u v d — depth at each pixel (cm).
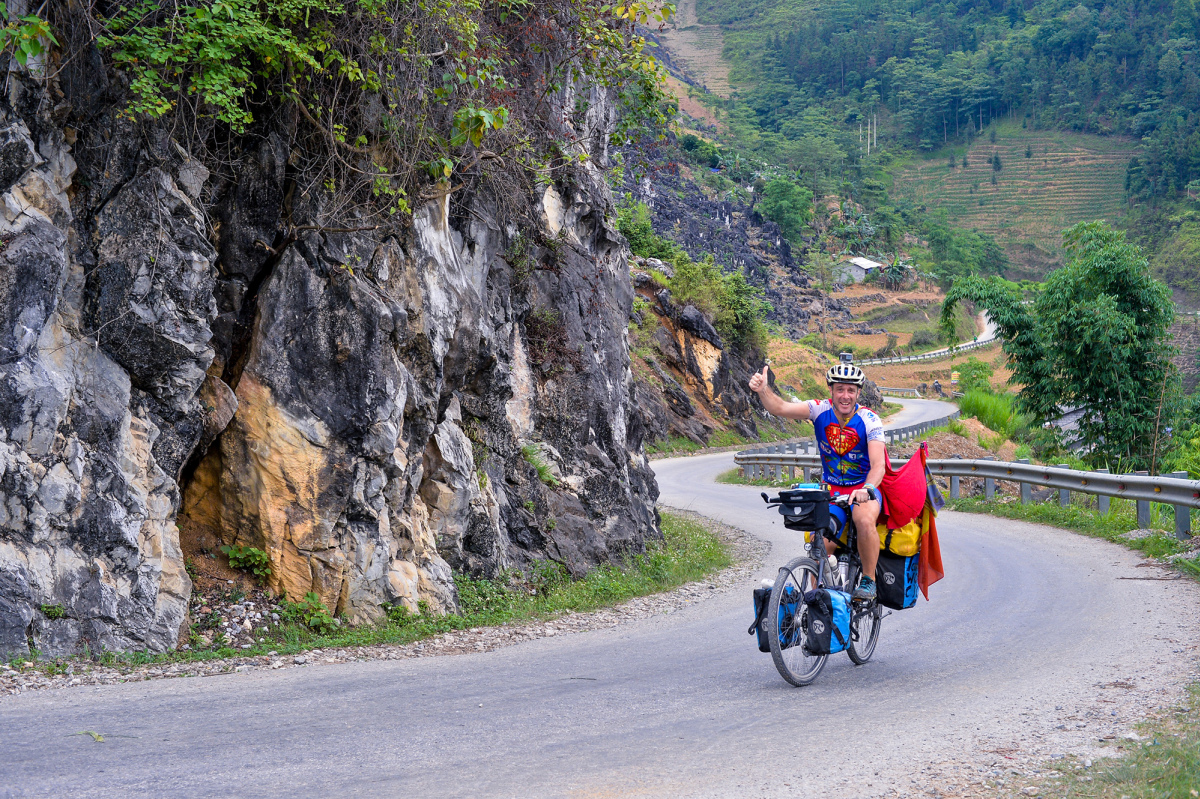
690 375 5200
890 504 612
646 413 4431
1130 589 879
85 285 729
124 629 688
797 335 13712
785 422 6156
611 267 1702
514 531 1166
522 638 816
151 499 737
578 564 1205
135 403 748
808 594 574
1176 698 502
